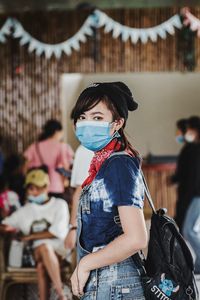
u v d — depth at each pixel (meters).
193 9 8.30
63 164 7.75
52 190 7.55
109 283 2.72
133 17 8.34
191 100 11.16
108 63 8.45
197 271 6.97
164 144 11.10
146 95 11.14
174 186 9.09
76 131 2.83
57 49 8.41
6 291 5.82
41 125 8.54
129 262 2.74
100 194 2.72
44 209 5.77
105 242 2.74
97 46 8.42
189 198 7.06
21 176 6.78
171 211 9.07
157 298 2.76
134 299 2.72
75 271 2.73
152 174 9.12
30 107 8.54
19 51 8.48
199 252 6.95
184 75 11.13
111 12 8.34
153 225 2.82
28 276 5.76
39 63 8.48
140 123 11.13
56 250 5.70
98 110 2.78
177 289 2.76
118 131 2.83
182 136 8.12
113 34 8.40
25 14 8.37
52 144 7.77
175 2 8.20
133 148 2.83
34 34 8.38
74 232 4.28
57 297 6.03
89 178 2.80
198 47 8.43
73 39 8.39
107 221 2.72
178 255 2.78
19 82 8.52
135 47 8.44
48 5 8.26
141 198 2.72
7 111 8.54
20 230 5.76
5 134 8.54
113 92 2.80
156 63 8.45
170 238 2.79
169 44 8.45
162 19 8.33
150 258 2.80
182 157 7.14
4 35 8.45
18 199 6.35
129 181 2.68
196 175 7.04
